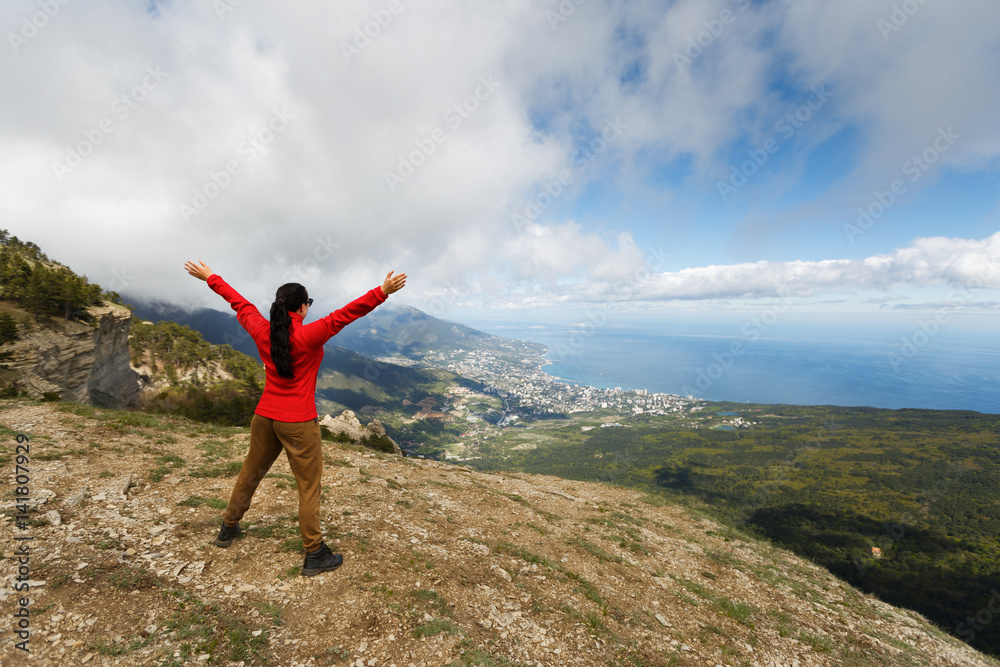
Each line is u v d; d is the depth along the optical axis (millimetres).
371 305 3678
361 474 9477
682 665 4227
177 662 2594
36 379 19453
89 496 4691
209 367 72438
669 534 10977
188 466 6914
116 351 46031
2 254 42188
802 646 5605
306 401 3680
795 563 10883
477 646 3461
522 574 5445
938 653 6887
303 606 3463
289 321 3562
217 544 4090
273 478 7023
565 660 3717
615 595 5723
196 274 4039
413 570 4523
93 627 2688
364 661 3002
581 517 10867
